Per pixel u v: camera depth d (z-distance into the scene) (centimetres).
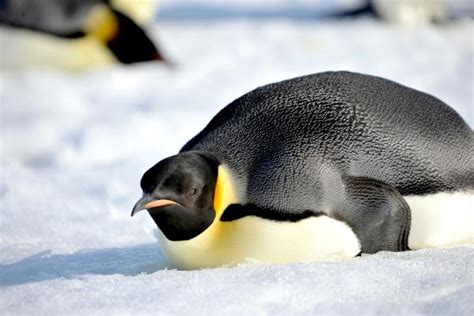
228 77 4281
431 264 1288
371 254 1388
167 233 1334
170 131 3225
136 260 1515
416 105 1517
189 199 1300
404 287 1202
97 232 1798
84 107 3800
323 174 1354
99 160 2944
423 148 1469
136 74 4541
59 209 2084
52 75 4597
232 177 1355
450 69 4322
